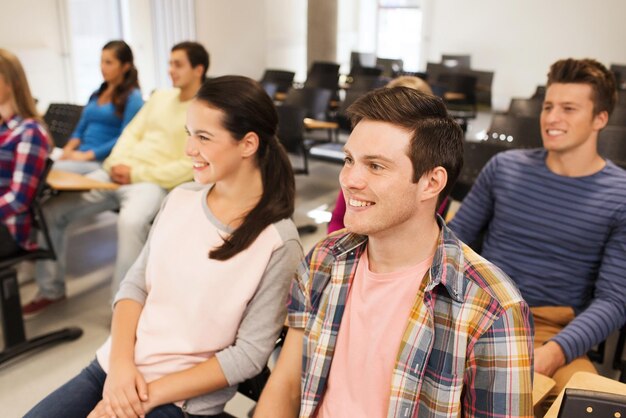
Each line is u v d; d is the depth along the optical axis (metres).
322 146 4.40
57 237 2.66
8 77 2.16
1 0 5.66
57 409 1.26
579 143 1.58
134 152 2.98
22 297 2.78
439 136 0.84
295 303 1.08
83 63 6.78
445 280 0.84
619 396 0.75
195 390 1.22
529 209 1.68
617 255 1.53
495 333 0.81
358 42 10.98
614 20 7.73
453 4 8.90
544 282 1.67
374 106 0.85
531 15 8.31
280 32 8.27
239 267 1.25
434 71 7.50
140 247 2.58
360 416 0.93
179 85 2.86
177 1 7.53
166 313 1.31
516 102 4.00
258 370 1.26
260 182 1.32
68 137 4.02
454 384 0.83
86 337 2.44
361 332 0.93
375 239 0.90
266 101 1.29
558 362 1.38
